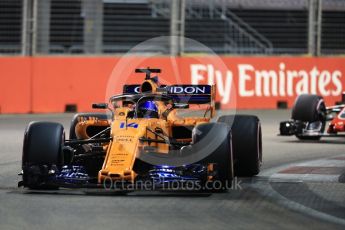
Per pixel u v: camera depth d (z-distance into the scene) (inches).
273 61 3088.1
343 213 1055.0
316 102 2055.9
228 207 1087.0
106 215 1013.2
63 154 1190.9
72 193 1189.7
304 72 3107.8
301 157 1743.4
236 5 3299.7
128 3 3211.1
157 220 983.0
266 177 1417.3
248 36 3280.0
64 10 3070.9
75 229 925.8
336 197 1197.1
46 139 1169.4
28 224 954.7
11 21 3034.0
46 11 3041.3
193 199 1147.9
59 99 2965.1
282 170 1523.1
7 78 2928.2
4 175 1425.9
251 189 1263.5
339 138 2187.5
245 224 965.8
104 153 1231.5
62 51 3201.3
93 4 3105.3
